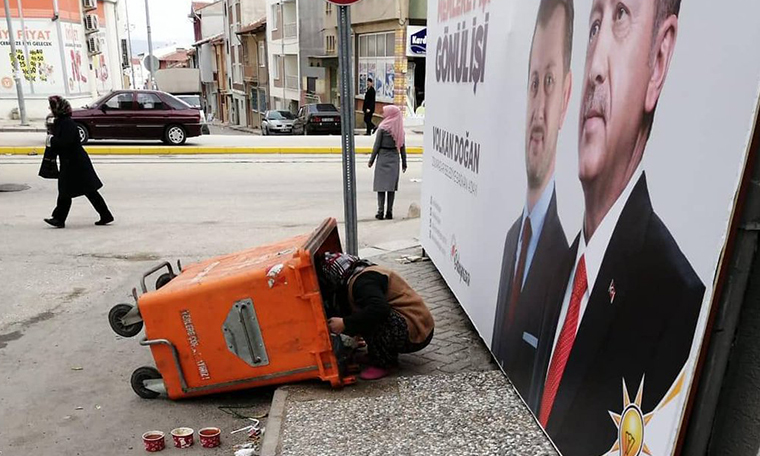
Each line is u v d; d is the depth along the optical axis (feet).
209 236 27.35
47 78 98.63
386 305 12.38
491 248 13.57
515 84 12.07
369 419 11.34
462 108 15.92
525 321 11.35
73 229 28.68
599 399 8.19
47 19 96.94
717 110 5.94
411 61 92.73
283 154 59.57
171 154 57.67
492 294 13.52
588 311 8.65
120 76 149.28
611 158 8.10
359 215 31.76
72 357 15.67
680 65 6.57
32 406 13.25
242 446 11.53
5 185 39.65
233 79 213.05
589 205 8.75
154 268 14.65
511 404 11.55
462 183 16.05
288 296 12.09
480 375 12.96
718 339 6.28
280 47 150.92
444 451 10.14
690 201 6.35
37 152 55.72
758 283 6.38
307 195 37.32
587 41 8.89
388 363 13.12
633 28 7.57
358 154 59.26
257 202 35.19
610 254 8.05
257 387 13.61
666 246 6.74
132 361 15.44
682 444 6.51
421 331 13.10
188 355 12.69
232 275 12.32
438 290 18.95
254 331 12.37
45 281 21.49
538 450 9.91
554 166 10.07
